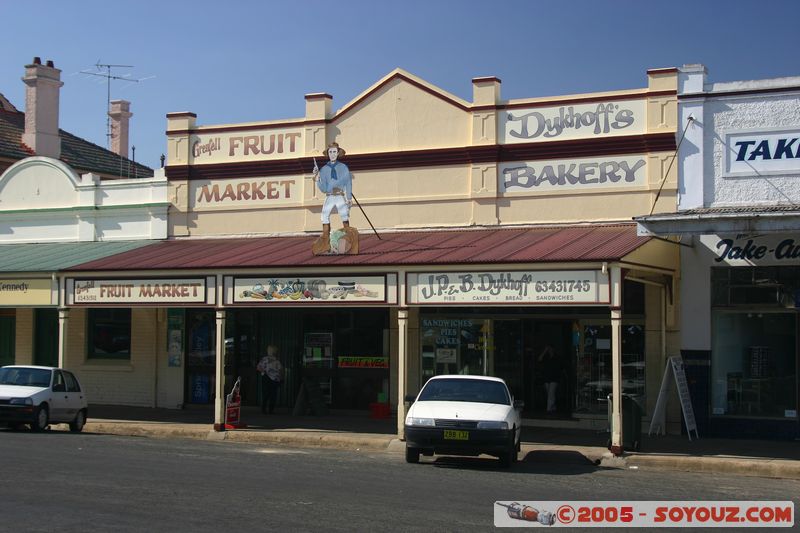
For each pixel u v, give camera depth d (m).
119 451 16.28
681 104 20.34
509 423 15.36
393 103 23.09
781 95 19.58
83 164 34.19
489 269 17.97
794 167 19.39
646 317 20.55
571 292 17.19
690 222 17.17
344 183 22.19
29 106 32.28
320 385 24.14
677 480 14.77
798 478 15.46
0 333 27.95
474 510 11.23
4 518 10.12
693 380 19.84
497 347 22.41
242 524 10.03
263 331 24.89
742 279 19.72
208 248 23.20
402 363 18.69
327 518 10.46
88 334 26.58
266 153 24.44
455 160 22.33
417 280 18.67
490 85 22.06
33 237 27.19
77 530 9.60
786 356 19.41
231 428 20.64
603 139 20.91
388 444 18.38
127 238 26.00
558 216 21.34
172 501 11.26
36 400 19.42
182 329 25.52
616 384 16.88
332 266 19.30
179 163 25.33
